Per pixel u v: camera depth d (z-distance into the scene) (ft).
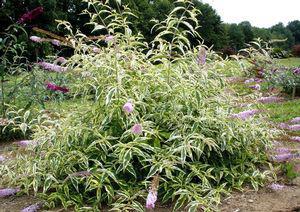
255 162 14.34
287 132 15.60
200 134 12.22
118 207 10.88
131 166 11.49
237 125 13.48
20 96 21.52
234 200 11.94
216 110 13.48
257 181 12.97
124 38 13.87
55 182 12.21
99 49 13.66
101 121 12.75
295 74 28.71
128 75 12.99
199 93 12.91
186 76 13.66
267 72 27.40
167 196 11.48
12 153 16.06
